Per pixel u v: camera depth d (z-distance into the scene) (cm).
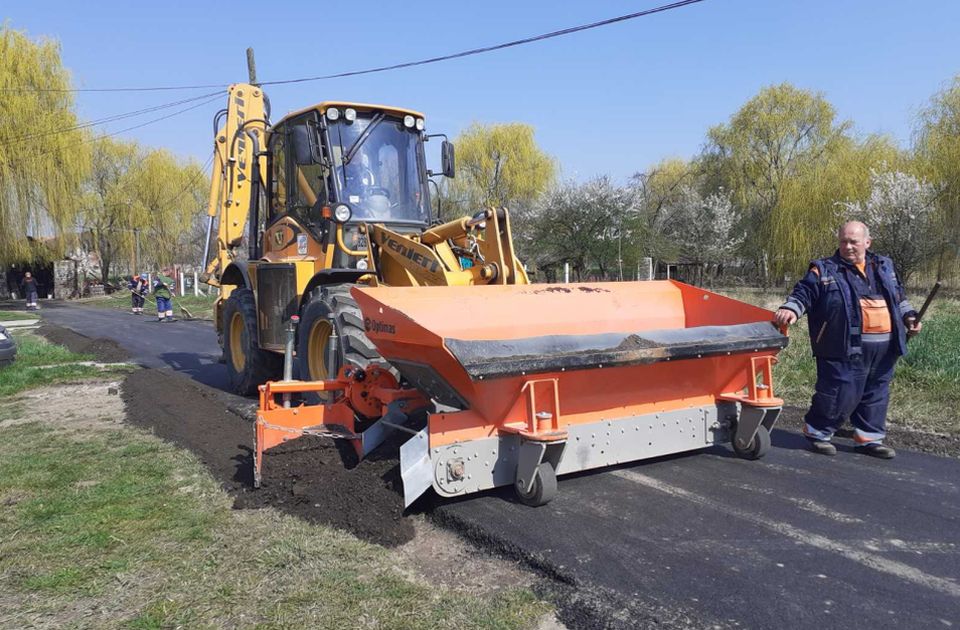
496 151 3819
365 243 689
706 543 378
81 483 514
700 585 332
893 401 693
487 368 390
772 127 3033
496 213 560
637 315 546
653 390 488
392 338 425
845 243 536
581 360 422
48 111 3112
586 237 2727
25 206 3052
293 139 681
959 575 340
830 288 526
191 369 1142
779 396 748
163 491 486
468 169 3856
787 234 2564
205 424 687
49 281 4253
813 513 420
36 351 1351
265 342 777
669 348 456
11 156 2997
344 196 691
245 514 438
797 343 998
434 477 417
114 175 4141
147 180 4103
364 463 466
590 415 468
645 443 489
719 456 539
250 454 564
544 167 3825
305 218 744
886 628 294
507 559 372
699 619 302
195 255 4531
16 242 3058
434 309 464
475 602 323
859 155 2506
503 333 479
